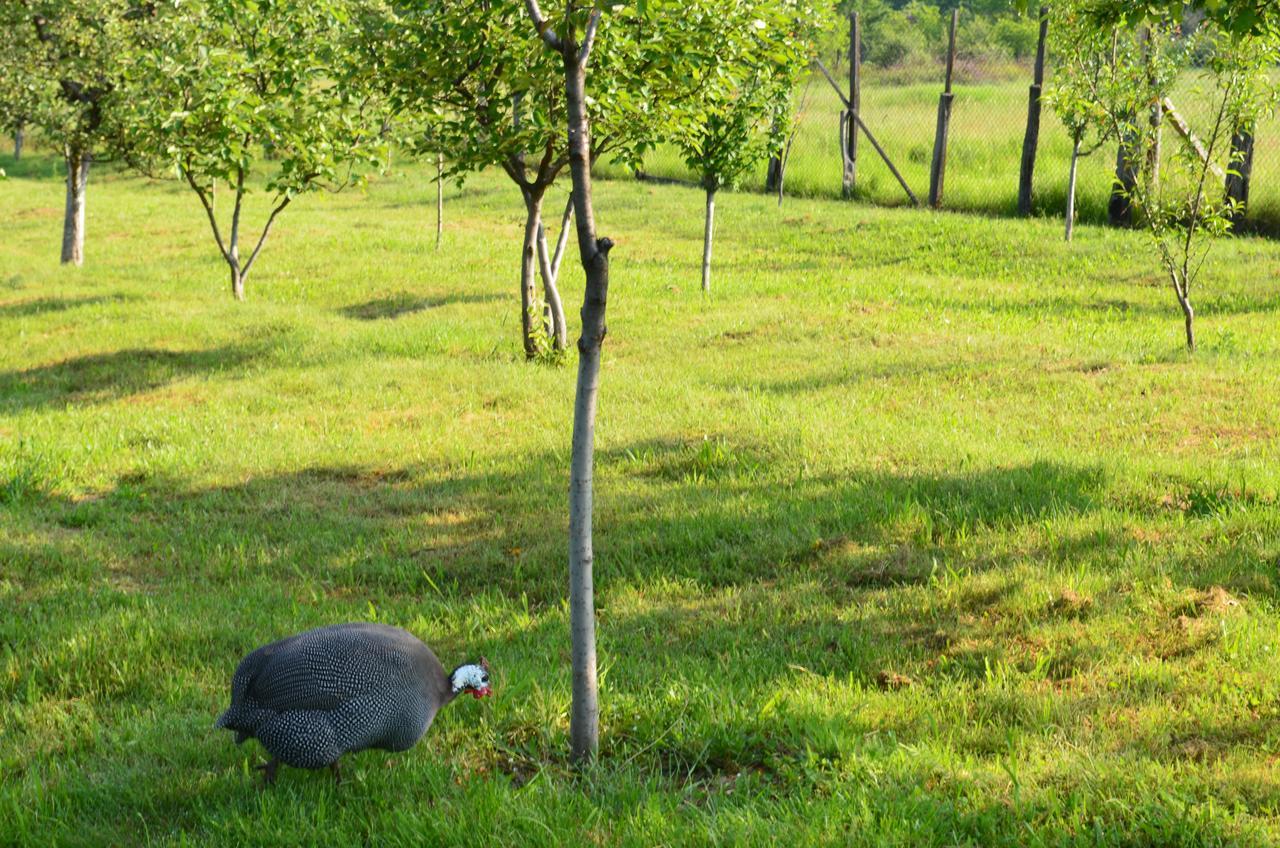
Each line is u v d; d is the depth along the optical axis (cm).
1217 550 732
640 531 852
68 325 1703
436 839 442
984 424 1098
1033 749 510
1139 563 721
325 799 475
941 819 449
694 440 1061
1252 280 1769
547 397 1246
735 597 734
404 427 1176
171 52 1530
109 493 1006
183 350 1516
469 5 1140
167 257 2414
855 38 2906
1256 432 1018
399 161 3975
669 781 502
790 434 1053
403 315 1728
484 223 2788
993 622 668
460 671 511
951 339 1461
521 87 1166
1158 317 1577
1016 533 791
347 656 464
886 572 755
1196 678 571
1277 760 486
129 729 559
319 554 846
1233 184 2177
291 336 1553
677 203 2967
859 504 865
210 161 1600
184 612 711
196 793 491
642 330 1575
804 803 461
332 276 2070
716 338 1530
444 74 1205
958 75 3164
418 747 529
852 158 2966
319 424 1191
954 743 527
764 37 1250
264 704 462
